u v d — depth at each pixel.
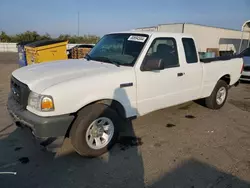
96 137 3.01
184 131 4.00
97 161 2.95
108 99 3.01
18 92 2.86
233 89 7.89
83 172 2.69
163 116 4.75
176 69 3.83
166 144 3.48
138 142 3.52
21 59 10.48
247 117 4.86
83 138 2.84
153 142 3.54
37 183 2.46
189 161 3.00
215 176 2.69
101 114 2.93
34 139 2.75
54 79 2.71
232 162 3.01
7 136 3.54
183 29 17.73
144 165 2.88
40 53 8.80
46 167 2.77
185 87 4.11
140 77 3.28
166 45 3.74
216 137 3.79
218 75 4.90
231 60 5.30
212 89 4.91
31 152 3.10
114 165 2.86
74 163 2.88
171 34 3.86
